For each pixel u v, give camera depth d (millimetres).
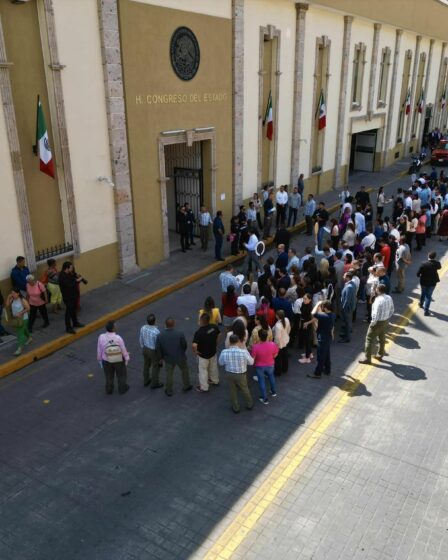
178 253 17062
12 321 10414
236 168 18562
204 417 8844
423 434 8328
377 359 10766
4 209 11031
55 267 11867
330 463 7676
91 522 6648
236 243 16891
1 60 10336
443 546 6242
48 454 7938
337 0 22359
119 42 13023
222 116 17344
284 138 21516
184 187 18453
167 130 15172
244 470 7555
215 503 6945
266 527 6547
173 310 13234
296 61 20906
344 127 26812
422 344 11445
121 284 14344
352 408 9047
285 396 9453
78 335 11617
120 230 14203
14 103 11078
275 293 11477
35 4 11133
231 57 17172
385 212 23672
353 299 11219
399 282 14367
